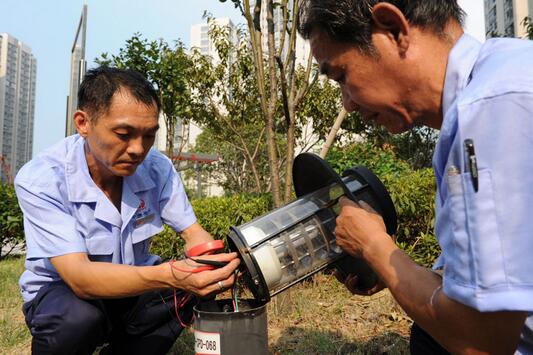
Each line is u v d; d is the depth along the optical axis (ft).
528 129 3.29
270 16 11.66
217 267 6.03
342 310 11.73
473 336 3.66
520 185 3.30
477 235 3.38
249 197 19.08
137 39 23.88
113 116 6.21
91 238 7.28
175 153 40.91
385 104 4.44
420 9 4.01
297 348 9.51
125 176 7.06
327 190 6.35
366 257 4.72
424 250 13.88
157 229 8.11
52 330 6.80
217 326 5.84
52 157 7.32
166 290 7.76
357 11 4.08
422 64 4.15
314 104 29.40
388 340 9.59
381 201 6.01
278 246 5.92
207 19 30.27
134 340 7.90
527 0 110.52
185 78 27.66
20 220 26.50
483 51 4.01
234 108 30.99
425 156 38.55
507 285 3.29
